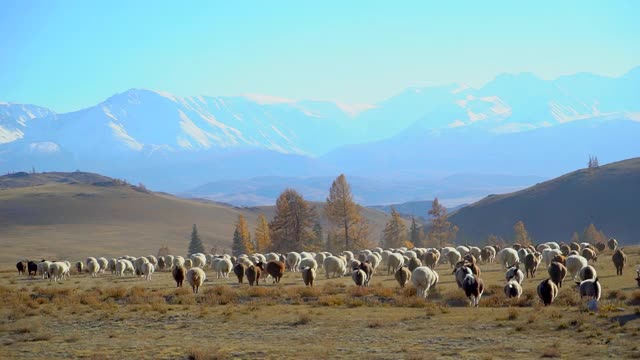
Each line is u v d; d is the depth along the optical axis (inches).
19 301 1600.6
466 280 1350.9
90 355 1008.2
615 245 3093.0
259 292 1630.2
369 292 1589.6
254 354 973.2
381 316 1244.5
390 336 1061.1
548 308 1214.3
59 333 1214.9
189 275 1763.0
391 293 1549.0
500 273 2043.6
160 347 1051.9
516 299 1352.1
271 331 1156.5
